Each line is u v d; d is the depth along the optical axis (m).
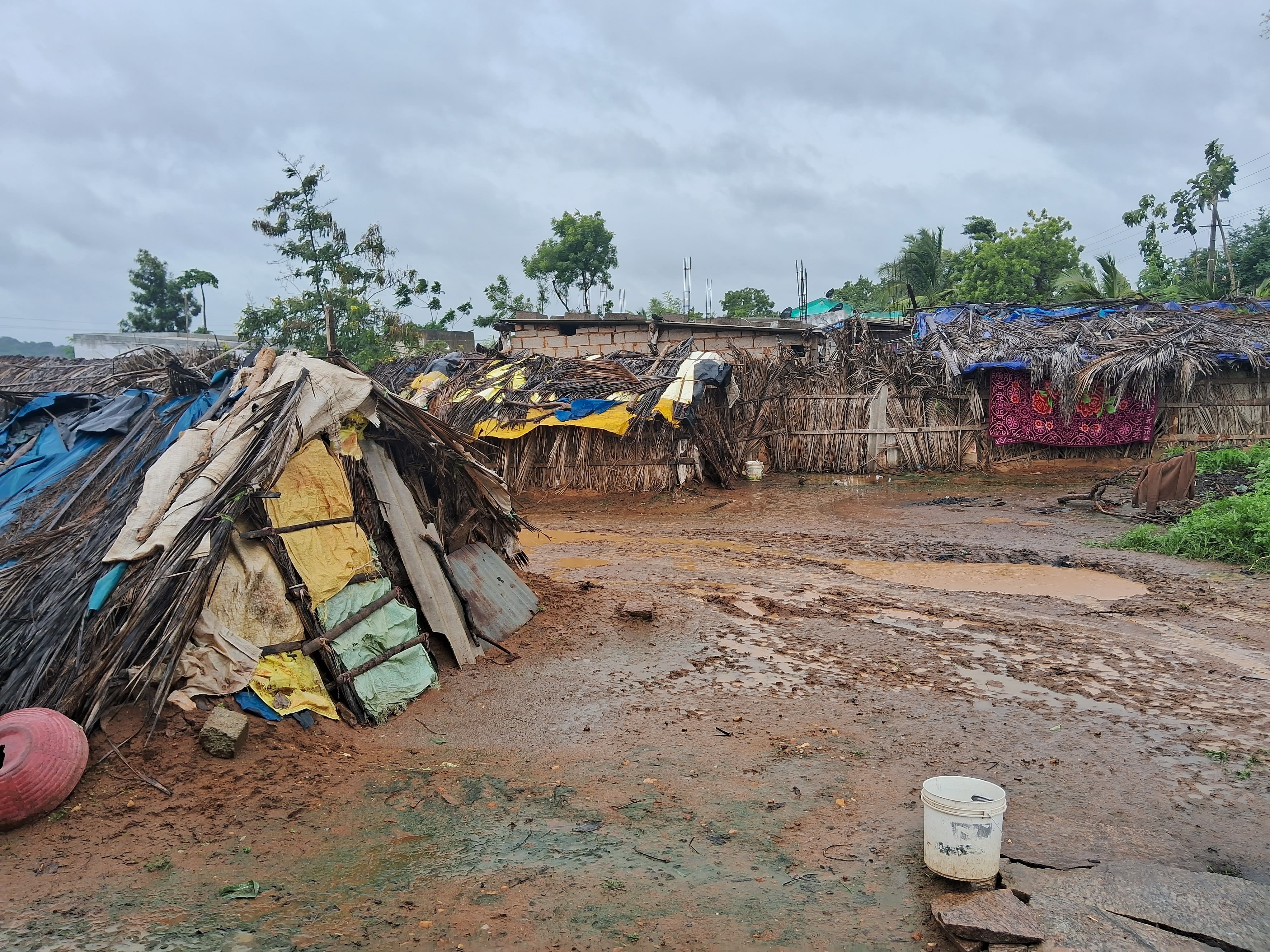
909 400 22.83
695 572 11.83
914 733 6.45
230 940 4.03
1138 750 6.12
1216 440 22.11
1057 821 5.16
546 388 20.44
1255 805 5.33
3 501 7.50
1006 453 22.55
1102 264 34.91
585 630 8.88
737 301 51.88
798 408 23.28
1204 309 25.88
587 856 4.83
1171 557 12.54
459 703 7.06
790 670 7.80
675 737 6.43
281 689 6.12
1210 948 3.98
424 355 27.34
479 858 4.82
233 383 7.54
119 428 7.83
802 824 5.17
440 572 8.08
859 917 4.27
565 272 41.19
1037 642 8.55
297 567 6.57
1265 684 7.36
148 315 40.06
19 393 8.88
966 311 26.03
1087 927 4.11
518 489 20.03
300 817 5.24
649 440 19.69
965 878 4.45
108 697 5.52
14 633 5.79
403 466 8.66
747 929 4.16
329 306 7.92
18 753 4.90
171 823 5.04
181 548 5.91
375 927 4.16
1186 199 37.50
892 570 11.99
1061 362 21.61
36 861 4.63
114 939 4.00
